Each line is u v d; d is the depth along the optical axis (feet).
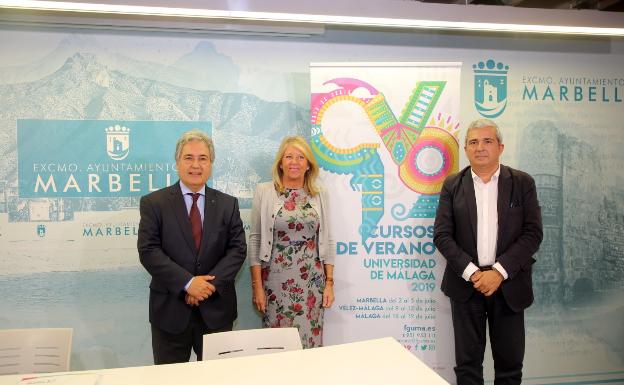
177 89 10.28
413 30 10.79
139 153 10.21
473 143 8.70
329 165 9.59
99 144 10.07
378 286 9.71
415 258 9.70
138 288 10.23
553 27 8.66
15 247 9.87
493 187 8.84
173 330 7.80
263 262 9.02
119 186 10.16
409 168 9.63
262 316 9.25
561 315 11.22
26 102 9.84
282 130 10.62
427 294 9.73
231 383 4.94
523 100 11.16
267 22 10.19
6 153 9.80
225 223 8.29
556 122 11.21
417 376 5.07
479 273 8.42
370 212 9.66
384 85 9.57
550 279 11.20
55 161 9.95
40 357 6.18
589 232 11.28
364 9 8.00
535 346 11.19
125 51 10.09
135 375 5.24
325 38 10.60
